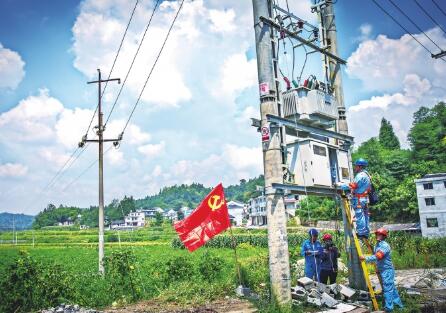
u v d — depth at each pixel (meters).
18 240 90.81
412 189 56.31
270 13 9.87
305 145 9.87
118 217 156.88
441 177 50.62
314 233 10.57
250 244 51.06
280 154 9.09
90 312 9.77
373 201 9.85
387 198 59.38
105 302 11.76
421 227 51.50
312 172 9.62
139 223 149.75
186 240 10.73
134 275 13.16
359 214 9.46
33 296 10.74
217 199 10.93
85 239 86.75
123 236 88.38
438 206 50.56
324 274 10.38
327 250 10.55
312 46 10.90
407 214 57.38
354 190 9.62
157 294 12.73
